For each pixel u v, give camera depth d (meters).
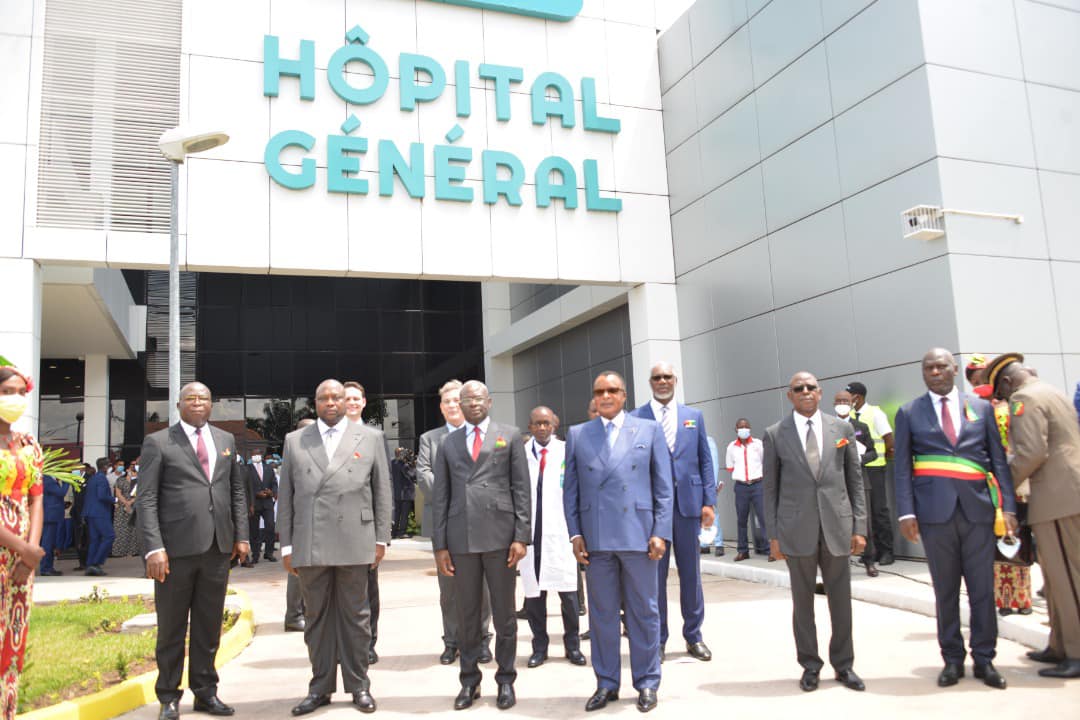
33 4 11.00
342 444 5.29
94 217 10.87
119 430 20.09
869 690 4.93
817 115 10.79
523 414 20.97
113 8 11.31
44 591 10.27
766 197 11.75
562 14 13.51
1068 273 9.39
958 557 5.09
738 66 12.35
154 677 5.54
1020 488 5.36
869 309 9.88
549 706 4.97
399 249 12.09
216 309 21.14
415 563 13.78
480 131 12.81
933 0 9.25
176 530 4.98
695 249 13.34
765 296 11.75
